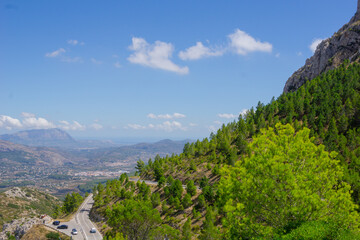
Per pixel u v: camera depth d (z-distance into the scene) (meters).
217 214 67.12
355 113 92.31
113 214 47.94
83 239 75.19
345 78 122.25
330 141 78.94
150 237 44.12
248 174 19.08
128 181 138.12
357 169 62.09
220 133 136.12
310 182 17.89
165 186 107.75
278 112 131.00
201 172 109.56
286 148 19.95
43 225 83.94
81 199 147.00
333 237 15.91
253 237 17.72
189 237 62.16
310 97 122.56
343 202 17.67
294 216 18.12
